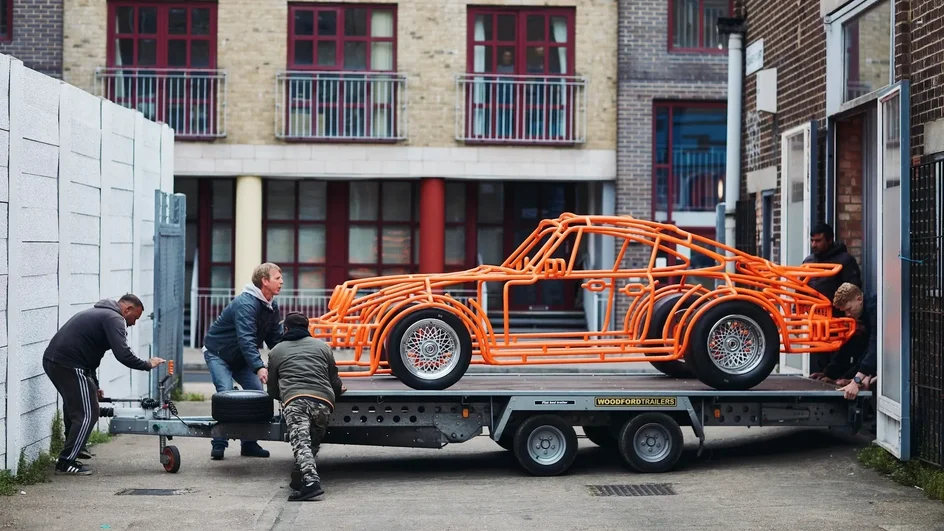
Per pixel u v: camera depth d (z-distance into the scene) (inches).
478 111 930.1
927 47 392.2
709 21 934.4
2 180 356.8
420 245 940.0
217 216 976.9
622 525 318.3
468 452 463.8
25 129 377.1
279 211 987.3
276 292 419.5
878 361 406.6
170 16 919.0
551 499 358.0
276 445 474.0
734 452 450.0
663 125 943.0
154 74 916.0
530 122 932.0
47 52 912.3
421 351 398.3
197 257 947.3
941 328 362.3
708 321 406.9
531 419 401.1
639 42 928.3
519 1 927.7
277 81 917.2
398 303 399.2
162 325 550.0
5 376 361.1
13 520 316.5
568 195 1002.7
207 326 955.3
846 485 376.2
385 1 921.5
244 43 916.0
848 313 426.6
